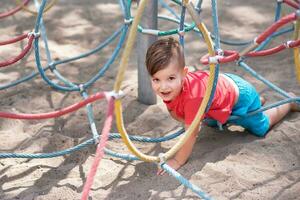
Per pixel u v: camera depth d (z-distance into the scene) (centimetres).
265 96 233
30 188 177
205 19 331
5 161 194
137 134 210
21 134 212
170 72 169
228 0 364
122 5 223
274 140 198
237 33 311
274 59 272
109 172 184
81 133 212
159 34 211
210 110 186
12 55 284
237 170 178
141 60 223
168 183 175
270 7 349
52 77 260
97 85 252
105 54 287
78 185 177
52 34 312
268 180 174
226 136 203
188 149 182
